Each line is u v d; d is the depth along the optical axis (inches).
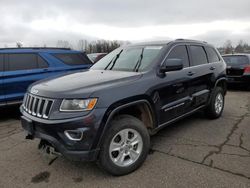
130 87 126.6
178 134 180.1
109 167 118.9
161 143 163.6
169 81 150.8
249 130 187.2
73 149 110.1
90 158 112.0
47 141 119.0
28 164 139.0
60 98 113.6
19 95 236.4
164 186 114.1
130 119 126.1
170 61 142.7
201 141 166.2
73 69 271.0
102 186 115.9
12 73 230.2
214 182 115.7
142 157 130.5
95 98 112.4
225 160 137.2
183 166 131.7
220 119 216.7
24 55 242.5
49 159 144.3
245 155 143.3
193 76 176.2
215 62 214.7
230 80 376.5
